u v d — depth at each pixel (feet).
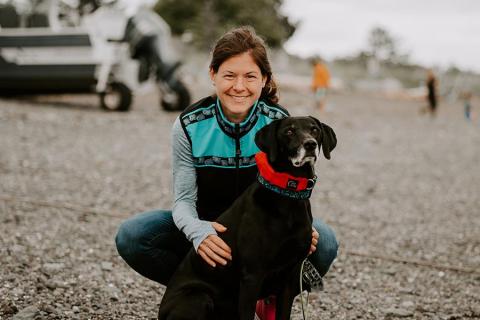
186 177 8.73
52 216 17.04
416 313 11.60
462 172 28.78
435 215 20.04
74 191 20.38
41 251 13.92
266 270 8.04
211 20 131.75
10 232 15.19
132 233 9.27
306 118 8.38
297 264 8.49
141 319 10.64
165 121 39.40
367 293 12.57
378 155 32.73
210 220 9.23
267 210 7.93
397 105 87.45
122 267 13.25
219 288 8.35
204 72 106.42
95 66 42.39
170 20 140.87
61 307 10.86
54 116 38.01
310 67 164.55
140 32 42.75
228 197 8.98
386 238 17.01
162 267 9.62
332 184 24.29
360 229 17.85
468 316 11.51
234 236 8.16
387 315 11.44
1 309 10.51
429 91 64.03
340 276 13.57
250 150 8.77
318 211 19.81
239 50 8.27
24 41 43.32
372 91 146.61
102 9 44.16
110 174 23.40
